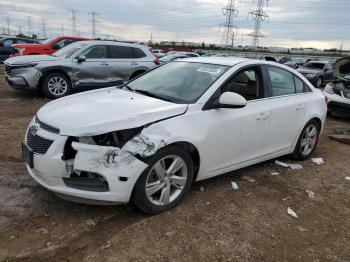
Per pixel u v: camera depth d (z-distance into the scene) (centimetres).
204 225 361
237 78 448
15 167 466
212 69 457
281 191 458
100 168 327
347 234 374
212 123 402
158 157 354
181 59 530
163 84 456
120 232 338
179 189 388
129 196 344
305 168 550
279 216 395
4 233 323
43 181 349
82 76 1048
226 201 416
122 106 381
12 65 972
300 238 358
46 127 349
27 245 310
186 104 394
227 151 430
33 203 377
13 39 2338
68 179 337
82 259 298
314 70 2050
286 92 520
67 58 1038
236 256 320
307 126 558
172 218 368
